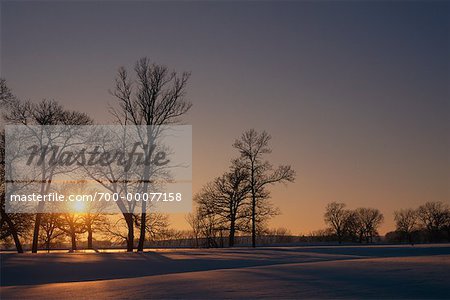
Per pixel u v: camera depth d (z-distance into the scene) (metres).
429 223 137.00
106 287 25.25
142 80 53.09
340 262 33.03
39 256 43.56
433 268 27.59
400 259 34.16
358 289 21.89
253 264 38.19
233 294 21.70
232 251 53.41
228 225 73.31
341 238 130.50
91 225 71.19
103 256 44.22
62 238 76.12
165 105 53.12
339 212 131.75
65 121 53.53
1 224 56.25
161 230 55.75
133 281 27.11
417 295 20.52
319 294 21.05
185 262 39.56
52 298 22.42
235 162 73.19
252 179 72.31
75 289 25.03
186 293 22.34
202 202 74.69
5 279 31.50
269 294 21.38
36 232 55.62
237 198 72.75
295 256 46.06
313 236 129.38
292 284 23.62
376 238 142.00
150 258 42.56
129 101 52.97
